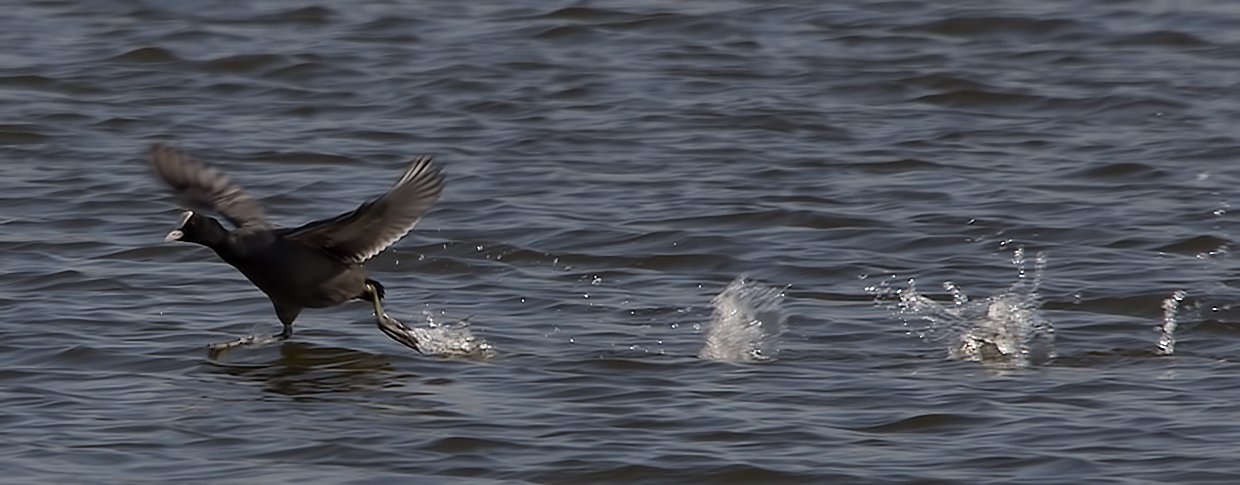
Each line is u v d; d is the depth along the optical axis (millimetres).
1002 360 13141
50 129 21297
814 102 22891
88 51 25234
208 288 15086
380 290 12922
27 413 11492
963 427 11258
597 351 13289
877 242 16938
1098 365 12984
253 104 22891
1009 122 22094
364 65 24625
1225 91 23328
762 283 15586
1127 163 19812
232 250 12227
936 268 16016
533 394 12094
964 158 20344
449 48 25547
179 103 22797
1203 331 13984
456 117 22188
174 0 28406
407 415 11531
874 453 10727
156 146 12445
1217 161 20047
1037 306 14734
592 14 27344
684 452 10727
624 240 16953
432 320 14320
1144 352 13352
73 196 18375
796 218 17719
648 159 20219
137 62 24781
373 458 10602
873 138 21219
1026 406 11750
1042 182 19203
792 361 13070
